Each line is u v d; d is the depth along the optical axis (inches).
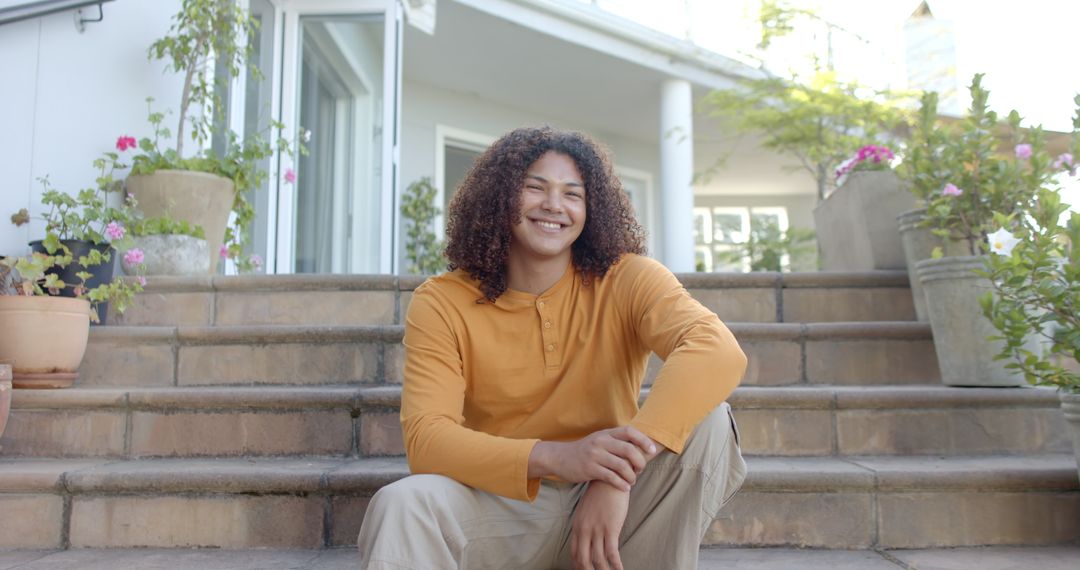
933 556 71.2
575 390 55.8
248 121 192.4
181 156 141.2
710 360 49.4
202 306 112.0
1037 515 75.4
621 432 48.3
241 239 148.1
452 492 48.9
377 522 46.1
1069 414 74.5
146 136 145.2
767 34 224.7
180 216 128.0
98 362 100.6
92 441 86.8
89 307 98.0
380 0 199.3
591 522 48.0
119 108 138.8
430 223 280.5
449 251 59.0
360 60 202.5
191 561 69.9
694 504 52.1
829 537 74.9
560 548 54.2
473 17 238.4
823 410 89.0
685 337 51.6
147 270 118.4
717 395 49.2
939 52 264.8
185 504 75.2
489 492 50.4
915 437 88.6
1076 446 74.2
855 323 104.0
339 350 99.7
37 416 87.0
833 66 221.8
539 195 55.6
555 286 57.1
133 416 87.1
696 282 116.3
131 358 100.6
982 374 93.4
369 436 87.3
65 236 116.0
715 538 75.2
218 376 100.1
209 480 74.9
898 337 104.1
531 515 52.0
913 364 104.3
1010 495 75.7
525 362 56.1
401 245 275.6
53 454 86.7
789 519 75.1
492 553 52.0
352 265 198.1
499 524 51.3
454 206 59.7
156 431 87.0
